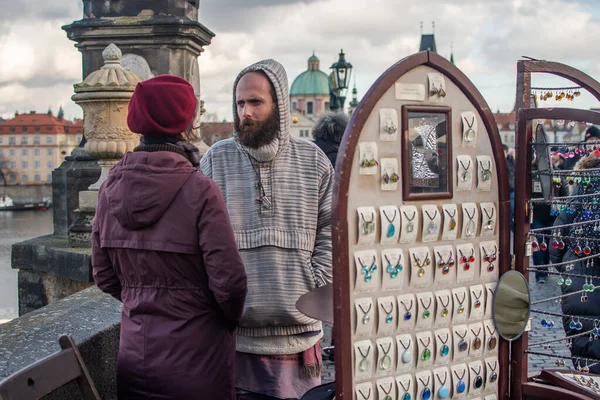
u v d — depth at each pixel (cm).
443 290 255
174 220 234
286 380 278
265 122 271
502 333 272
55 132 8438
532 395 279
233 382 253
